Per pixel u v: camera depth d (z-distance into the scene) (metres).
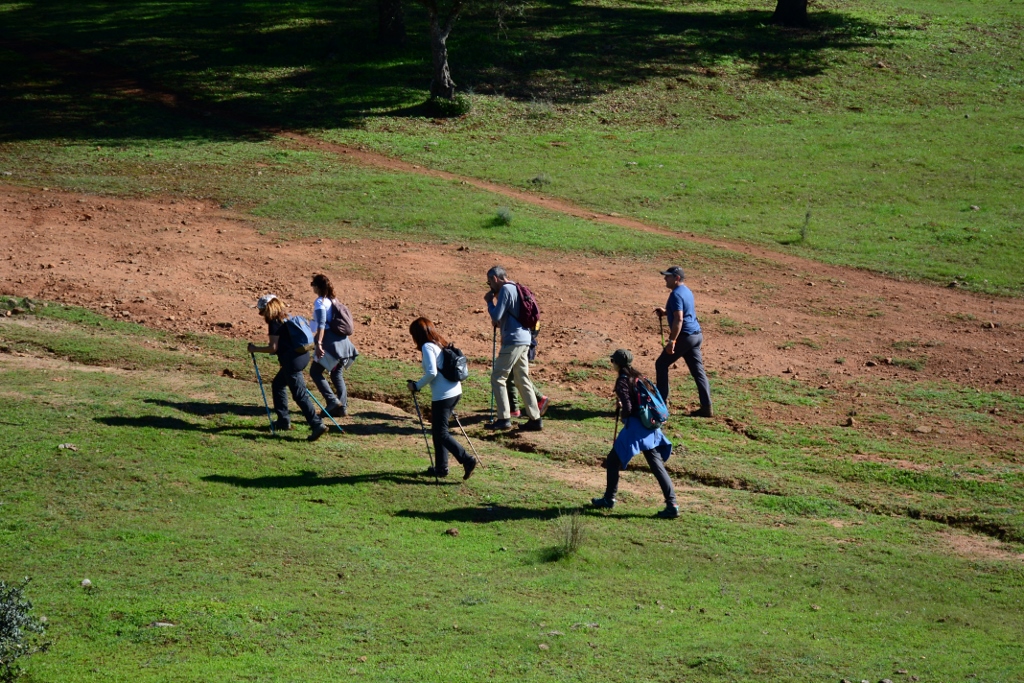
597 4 60.50
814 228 29.72
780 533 12.24
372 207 29.05
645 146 38.22
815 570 11.23
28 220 26.12
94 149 33.88
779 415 16.91
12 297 20.02
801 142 39.25
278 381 14.39
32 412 14.16
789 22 56.81
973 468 14.62
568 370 18.89
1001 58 52.66
